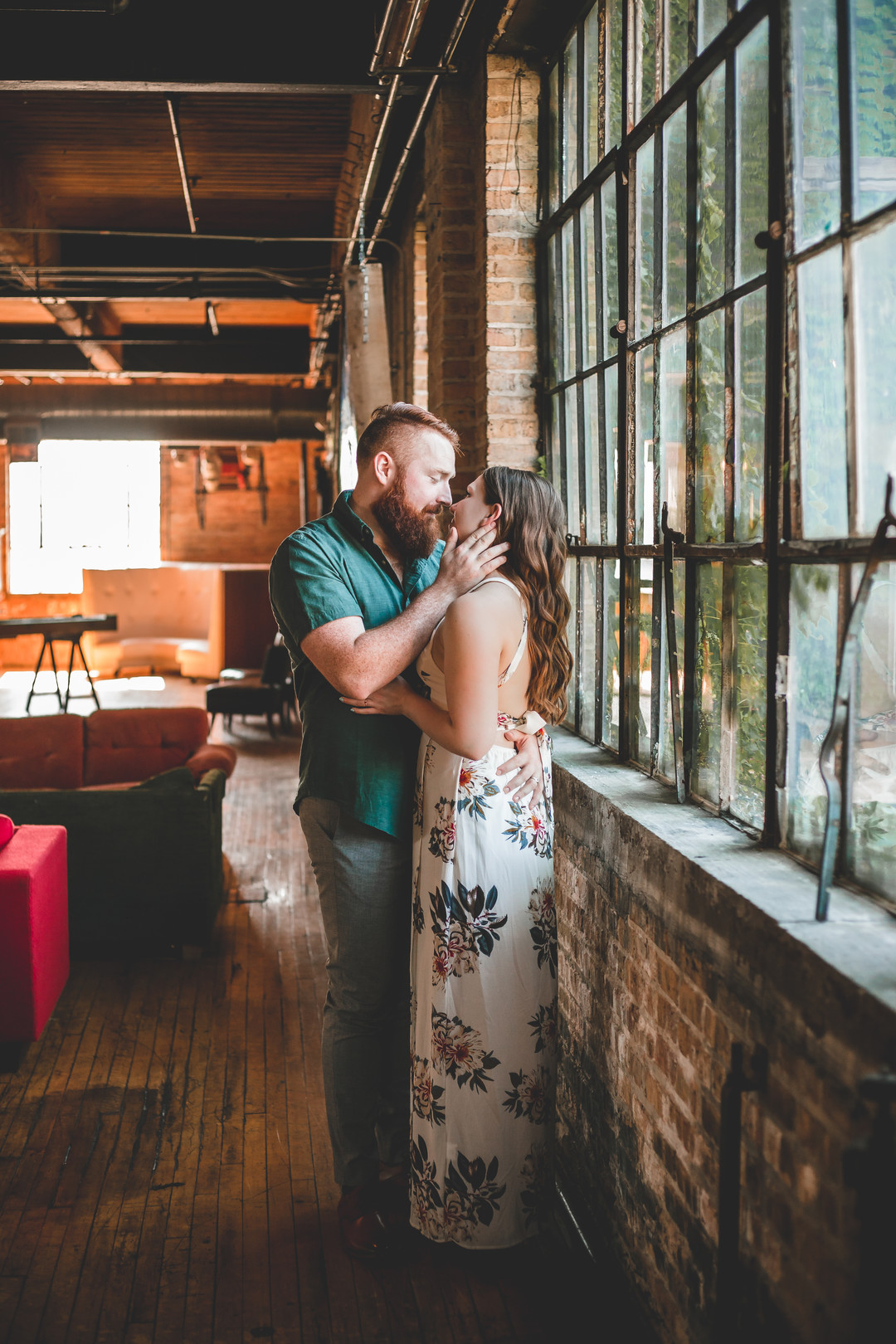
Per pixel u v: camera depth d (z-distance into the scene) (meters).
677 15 2.23
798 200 1.67
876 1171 1.15
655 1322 2.01
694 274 2.13
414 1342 2.09
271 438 10.65
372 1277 2.29
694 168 2.11
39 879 3.31
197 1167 2.72
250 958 4.25
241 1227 2.46
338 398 8.97
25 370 10.17
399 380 6.21
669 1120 1.94
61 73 4.12
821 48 1.60
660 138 2.31
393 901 2.30
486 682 2.01
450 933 2.13
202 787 4.29
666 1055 1.95
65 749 5.21
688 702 2.18
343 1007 2.35
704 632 2.13
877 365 1.47
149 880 4.16
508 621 2.06
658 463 2.38
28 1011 3.22
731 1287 1.55
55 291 7.34
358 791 2.24
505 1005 2.13
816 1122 1.38
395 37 3.66
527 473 2.19
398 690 2.15
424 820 2.18
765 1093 1.53
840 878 1.61
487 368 3.46
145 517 14.86
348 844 2.28
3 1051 3.27
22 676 13.50
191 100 5.48
